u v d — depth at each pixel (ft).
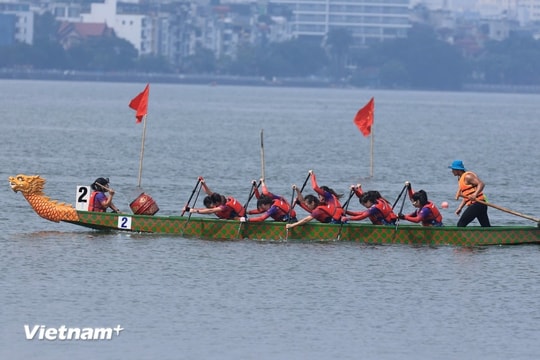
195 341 269.85
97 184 418.92
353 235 402.72
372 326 286.05
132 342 268.41
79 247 379.76
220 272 343.87
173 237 403.34
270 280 334.65
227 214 408.87
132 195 446.60
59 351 261.65
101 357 258.16
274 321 288.30
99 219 410.52
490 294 322.75
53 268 343.05
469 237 401.90
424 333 280.92
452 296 319.47
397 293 321.73
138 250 376.07
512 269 359.46
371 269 354.54
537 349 269.64
